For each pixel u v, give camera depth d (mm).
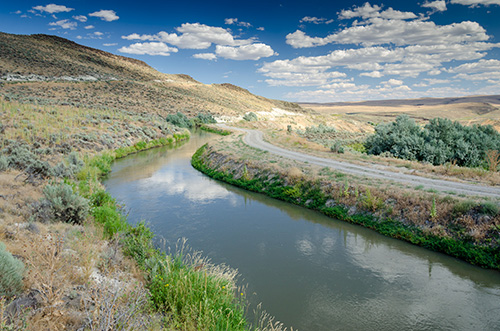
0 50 97812
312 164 25531
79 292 6195
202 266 9633
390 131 36938
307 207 19562
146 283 8086
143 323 5809
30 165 18375
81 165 24625
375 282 10805
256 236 14930
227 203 20469
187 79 186375
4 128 28203
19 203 11773
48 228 10016
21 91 68000
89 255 7871
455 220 13742
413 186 17781
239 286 10344
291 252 13188
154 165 32688
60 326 4957
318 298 9750
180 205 19703
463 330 8406
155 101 95562
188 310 6938
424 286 10602
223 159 31188
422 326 8539
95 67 123062
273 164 26188
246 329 7391
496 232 12414
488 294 10156
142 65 180125
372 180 19609
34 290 5734
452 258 12641
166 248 13000
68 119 39031
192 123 80125
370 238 14797
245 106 141125
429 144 31156
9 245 7375
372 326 8445
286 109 187375
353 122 123000
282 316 8742
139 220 16484
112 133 39281
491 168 22188
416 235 14250
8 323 4637
